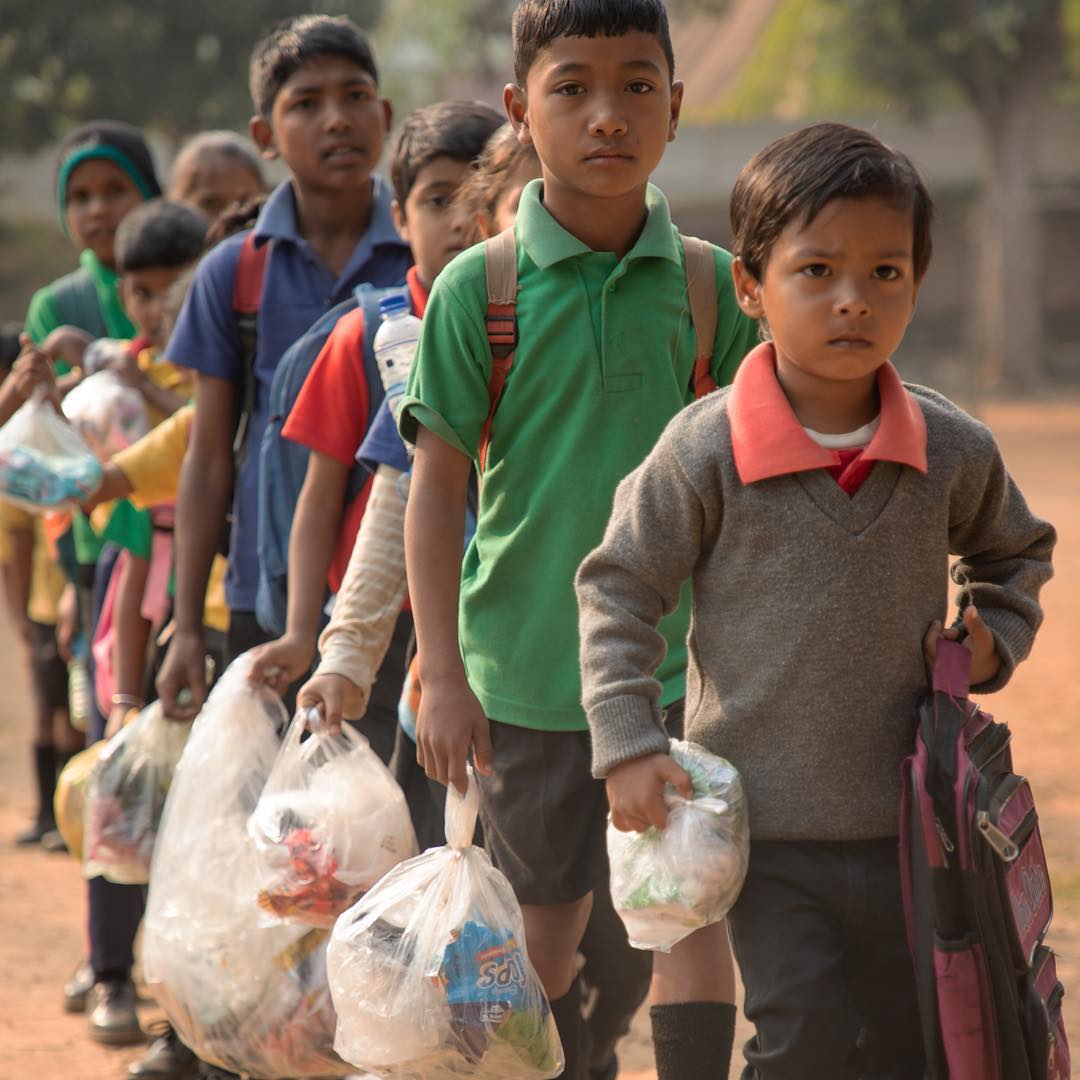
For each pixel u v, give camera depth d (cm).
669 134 938
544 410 947
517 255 954
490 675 973
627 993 1085
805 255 791
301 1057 1072
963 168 11638
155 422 1553
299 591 1163
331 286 1334
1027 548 868
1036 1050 790
